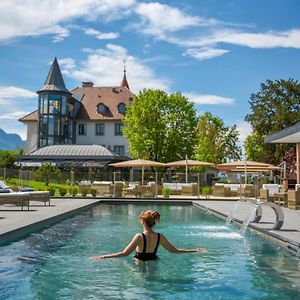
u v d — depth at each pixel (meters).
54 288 6.12
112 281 6.48
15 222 12.62
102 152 52.91
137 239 7.67
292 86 51.47
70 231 12.59
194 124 52.22
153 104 51.75
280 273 7.14
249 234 12.09
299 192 18.62
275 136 23.39
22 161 52.12
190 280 6.60
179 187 33.03
